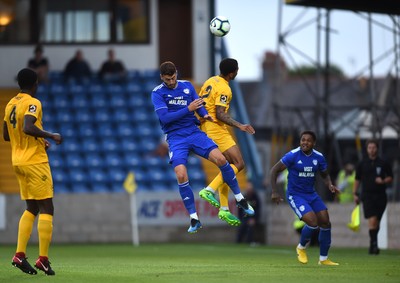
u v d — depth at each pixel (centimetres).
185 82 3225
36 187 2959
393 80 6694
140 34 7906
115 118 7356
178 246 6116
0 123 7094
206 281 2719
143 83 7569
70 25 7881
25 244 2995
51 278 2866
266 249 5638
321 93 12088
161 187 6962
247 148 7119
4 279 2852
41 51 7388
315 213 3603
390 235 5462
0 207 6531
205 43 7850
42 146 2983
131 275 2964
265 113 12338
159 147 7119
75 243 6600
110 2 7894
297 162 3581
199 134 3219
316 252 4875
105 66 7569
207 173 6944
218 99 3316
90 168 7062
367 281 2720
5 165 6844
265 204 6619
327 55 6731
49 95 7419
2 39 7794
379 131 5956
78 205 6675
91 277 2894
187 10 7969
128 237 6681
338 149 6769
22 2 7838
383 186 4612
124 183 6431
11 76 7762
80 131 7275
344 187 6003
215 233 6719
